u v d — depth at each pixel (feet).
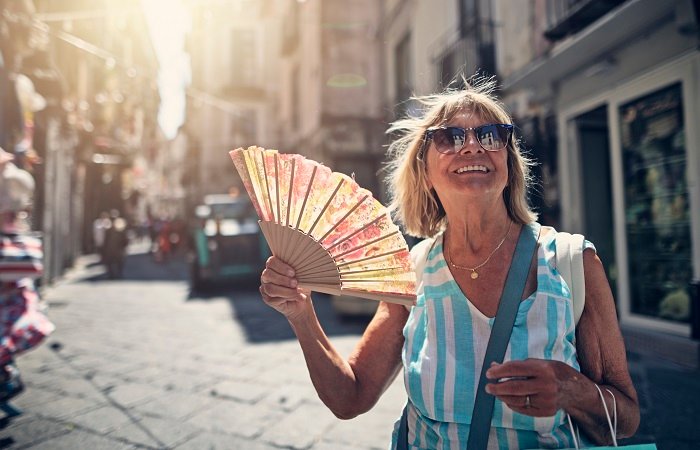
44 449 8.07
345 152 41.83
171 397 10.66
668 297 15.31
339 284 3.05
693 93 13.78
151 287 32.24
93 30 38.37
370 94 42.55
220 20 76.23
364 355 3.83
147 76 25.90
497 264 3.37
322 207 3.02
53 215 31.55
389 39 39.88
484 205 3.39
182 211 111.14
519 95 22.91
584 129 20.03
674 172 14.98
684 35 13.93
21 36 18.26
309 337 3.46
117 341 16.15
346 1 42.45
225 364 13.30
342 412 3.59
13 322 9.14
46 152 28.14
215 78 77.00
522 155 3.93
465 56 25.80
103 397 10.64
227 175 79.41
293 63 58.13
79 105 38.50
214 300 26.43
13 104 18.06
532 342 2.96
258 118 77.30
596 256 3.21
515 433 2.96
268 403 10.28
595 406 2.76
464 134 3.38
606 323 3.08
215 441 8.46
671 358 13.52
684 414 9.39
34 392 10.94
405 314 3.85
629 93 16.39
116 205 71.41
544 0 20.06
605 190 20.25
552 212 20.58
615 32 15.56
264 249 31.35
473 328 3.22
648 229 16.07
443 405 3.11
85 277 37.35
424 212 4.06
